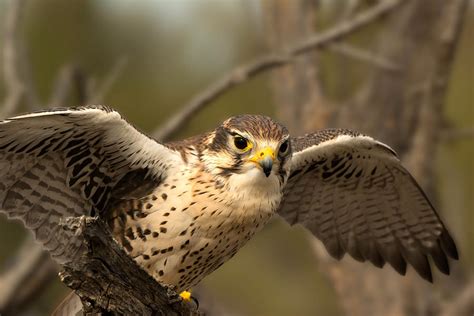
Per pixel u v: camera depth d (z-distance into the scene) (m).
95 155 10.21
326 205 12.25
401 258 12.41
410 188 11.95
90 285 8.73
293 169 11.50
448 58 15.53
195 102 14.44
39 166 10.15
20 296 15.52
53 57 17.41
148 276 8.95
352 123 16.36
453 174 16.98
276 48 17.06
